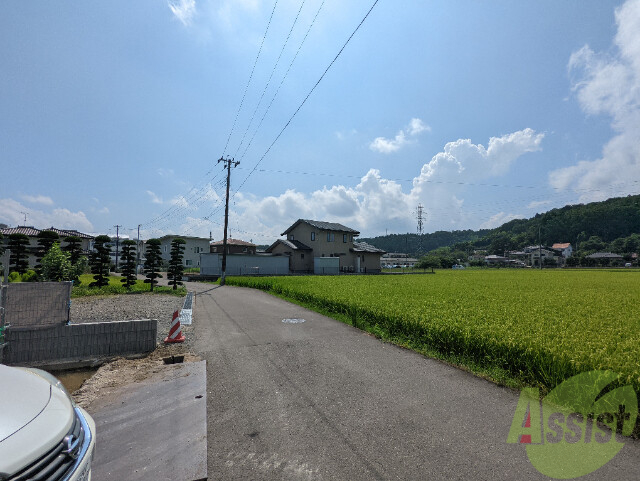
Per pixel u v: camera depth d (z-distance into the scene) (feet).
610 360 14.26
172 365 18.47
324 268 130.52
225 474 9.02
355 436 11.00
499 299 38.68
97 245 57.93
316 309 38.86
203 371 17.51
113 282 74.23
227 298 51.21
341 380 16.22
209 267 112.68
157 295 51.93
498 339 18.52
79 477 6.63
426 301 35.42
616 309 31.32
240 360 19.45
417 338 23.29
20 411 6.73
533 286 61.11
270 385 15.58
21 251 60.85
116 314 32.94
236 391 14.87
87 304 39.42
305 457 9.81
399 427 11.59
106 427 11.71
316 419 12.21
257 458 9.77
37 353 18.97
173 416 12.50
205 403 13.64
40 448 6.07
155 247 59.77
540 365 15.14
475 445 10.42
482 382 16.03
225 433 11.24
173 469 9.23
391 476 8.88
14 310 18.60
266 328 28.45
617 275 110.32
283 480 8.73
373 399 13.98
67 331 19.58
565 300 38.40
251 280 76.07
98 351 20.15
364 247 160.15
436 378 16.53
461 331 20.31
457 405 13.41
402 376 16.80
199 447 10.37
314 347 22.36
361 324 28.94
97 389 15.21
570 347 16.57
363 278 91.04
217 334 26.11
